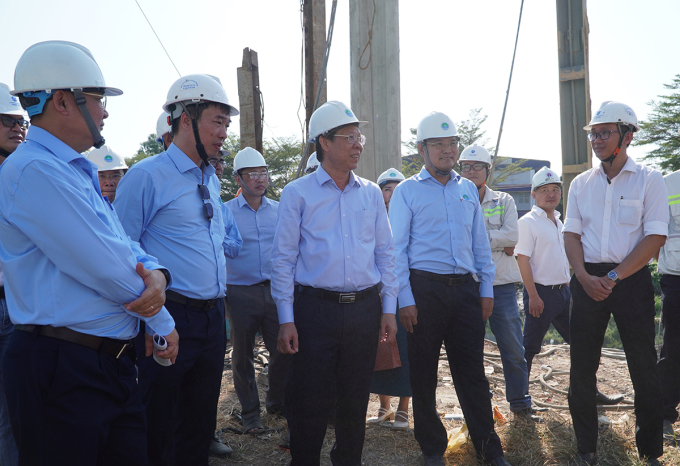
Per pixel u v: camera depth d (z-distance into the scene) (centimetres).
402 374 385
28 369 167
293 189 278
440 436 330
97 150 400
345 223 277
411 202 335
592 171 335
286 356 402
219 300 262
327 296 272
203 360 255
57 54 176
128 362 189
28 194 164
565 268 466
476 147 441
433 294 321
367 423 405
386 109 563
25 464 167
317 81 660
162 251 245
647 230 311
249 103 706
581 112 670
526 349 466
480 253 343
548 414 423
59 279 170
